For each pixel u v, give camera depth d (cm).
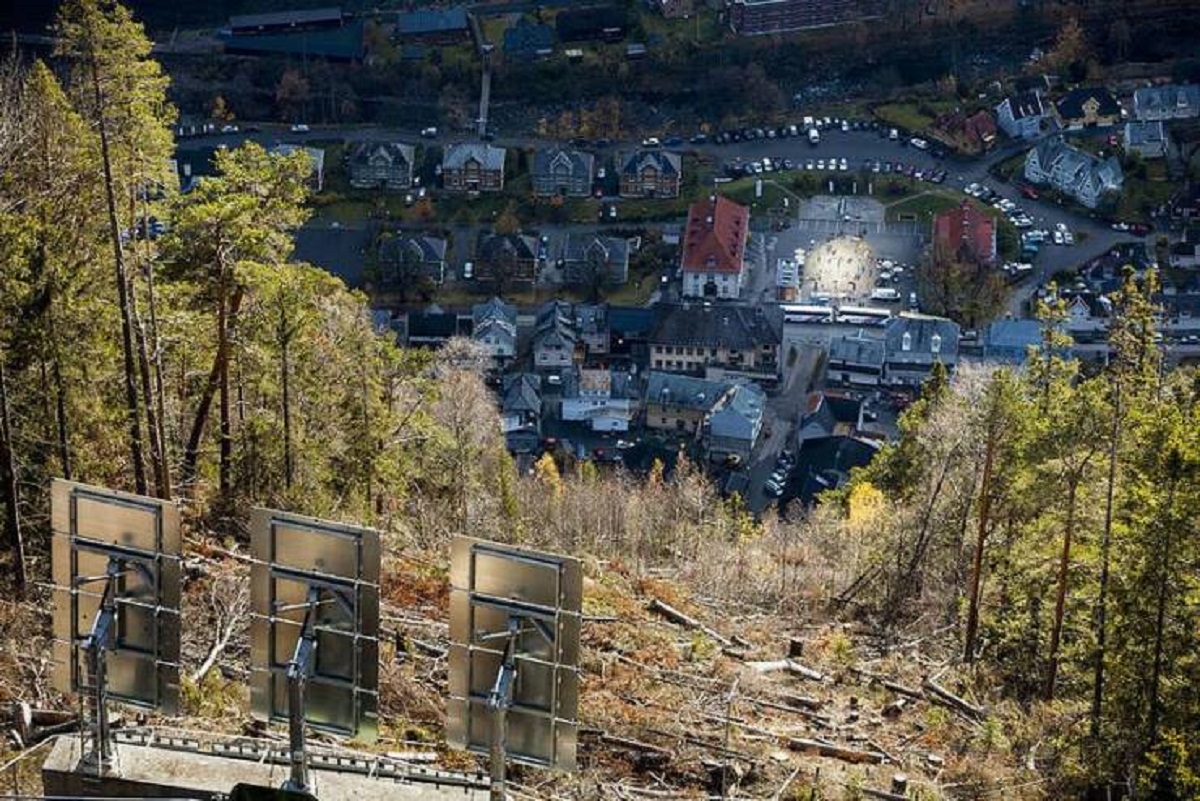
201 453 5962
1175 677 4591
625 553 7312
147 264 5362
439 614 4916
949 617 6203
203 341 5778
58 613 2823
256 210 5572
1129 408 5012
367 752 3562
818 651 5559
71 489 2750
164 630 2789
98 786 2861
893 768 4353
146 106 4897
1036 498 5425
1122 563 4712
